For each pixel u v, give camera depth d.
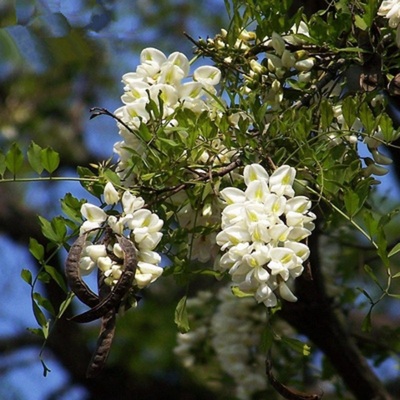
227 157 2.15
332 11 2.34
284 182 2.08
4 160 2.17
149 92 2.16
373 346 2.78
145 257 2.09
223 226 2.08
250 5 2.24
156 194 2.13
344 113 2.13
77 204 2.14
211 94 2.16
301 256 2.07
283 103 2.21
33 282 2.15
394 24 2.18
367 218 2.11
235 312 2.82
